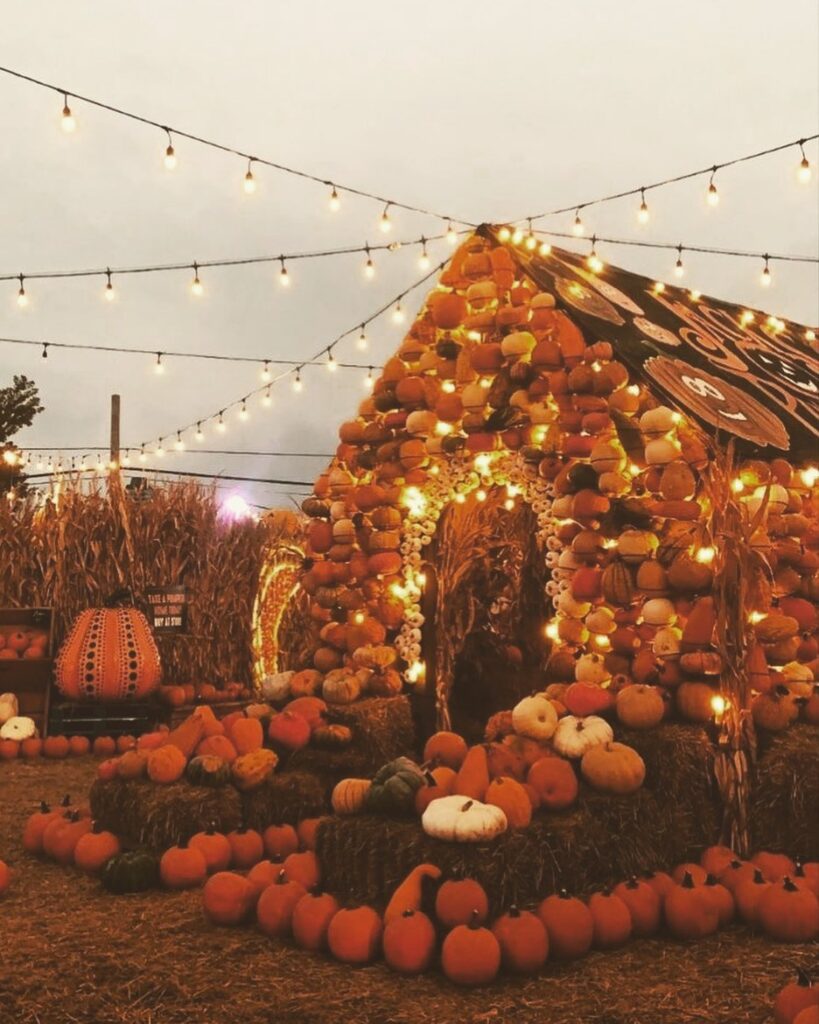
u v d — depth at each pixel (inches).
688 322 361.4
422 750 348.5
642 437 279.0
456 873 200.7
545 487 309.0
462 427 337.4
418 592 358.9
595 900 205.8
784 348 414.6
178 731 284.5
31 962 196.7
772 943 205.8
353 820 223.1
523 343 313.1
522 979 189.5
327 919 203.5
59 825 271.4
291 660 592.4
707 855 234.4
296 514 629.3
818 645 306.5
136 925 218.7
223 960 198.4
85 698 463.5
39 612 494.6
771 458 273.6
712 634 249.6
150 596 510.3
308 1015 173.8
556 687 284.5
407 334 370.0
